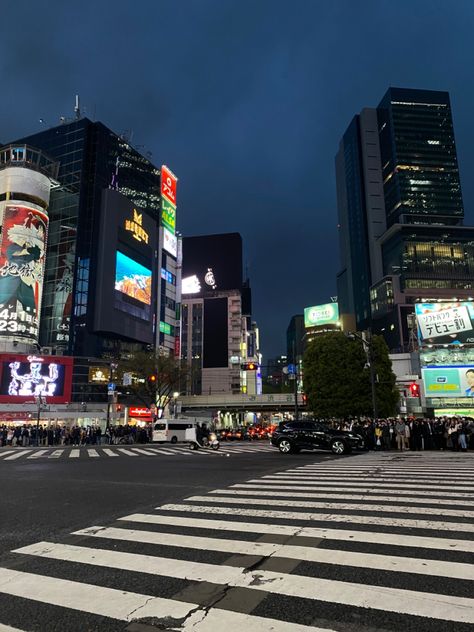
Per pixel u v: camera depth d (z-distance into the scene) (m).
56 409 52.75
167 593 3.87
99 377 56.88
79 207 66.62
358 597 3.71
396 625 3.21
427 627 3.18
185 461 17.89
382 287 157.88
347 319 129.00
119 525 6.45
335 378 37.00
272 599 3.69
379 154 188.12
